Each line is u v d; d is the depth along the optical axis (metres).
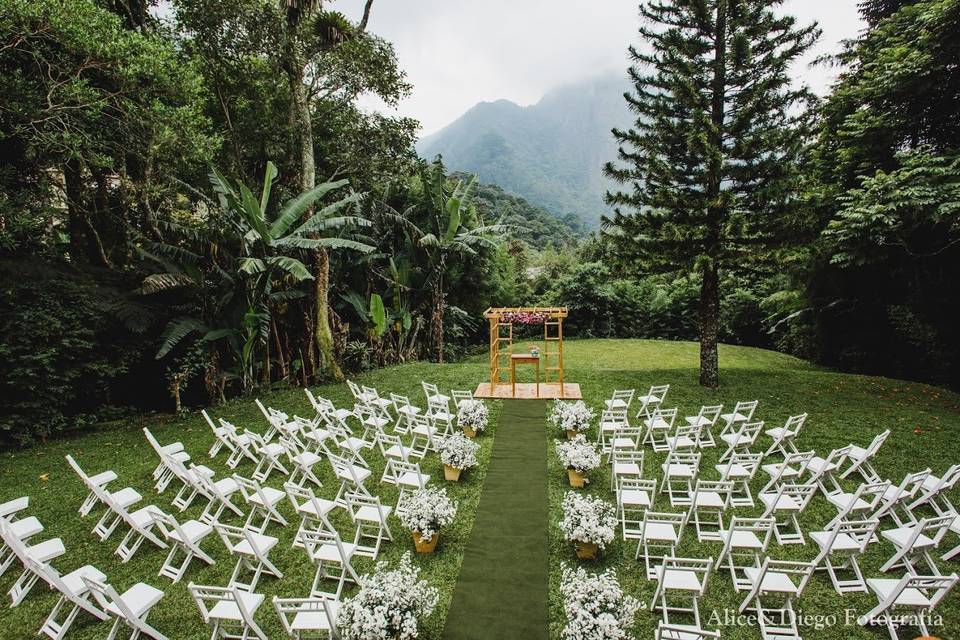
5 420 9.12
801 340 19.91
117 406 11.47
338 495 6.75
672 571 4.81
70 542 6.27
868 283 15.21
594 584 4.45
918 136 12.68
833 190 13.23
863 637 4.48
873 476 7.35
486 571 5.60
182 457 7.91
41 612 4.99
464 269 21.47
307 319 14.06
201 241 11.50
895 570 5.40
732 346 24.20
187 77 10.05
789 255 11.94
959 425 9.40
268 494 6.52
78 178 11.67
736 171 11.42
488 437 9.54
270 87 14.66
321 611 4.44
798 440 9.05
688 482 7.30
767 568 4.50
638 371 14.55
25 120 8.77
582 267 27.59
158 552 6.04
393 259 16.17
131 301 11.09
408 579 4.52
